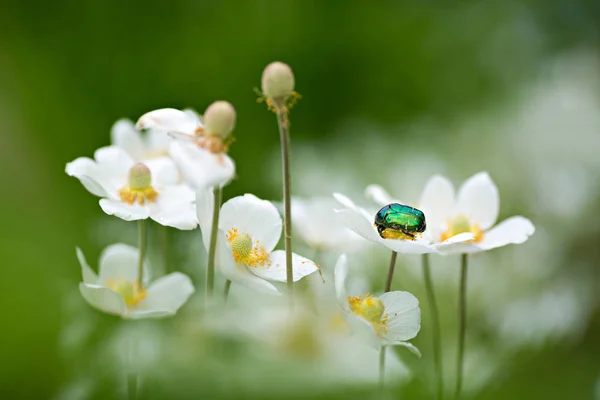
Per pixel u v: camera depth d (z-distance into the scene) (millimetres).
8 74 1092
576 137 1188
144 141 836
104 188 666
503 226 705
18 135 998
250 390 535
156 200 663
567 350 673
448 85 1396
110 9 1221
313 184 948
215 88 1241
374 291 757
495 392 613
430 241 679
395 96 1335
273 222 639
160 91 1228
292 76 607
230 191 945
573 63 1499
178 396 541
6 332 562
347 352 543
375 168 995
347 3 1345
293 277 623
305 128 1243
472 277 806
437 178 721
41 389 563
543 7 1599
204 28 1280
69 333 599
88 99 1150
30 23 1172
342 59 1316
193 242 734
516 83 1440
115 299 611
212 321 541
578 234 1012
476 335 745
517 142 1177
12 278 573
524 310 773
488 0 1535
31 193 848
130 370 581
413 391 600
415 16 1439
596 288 857
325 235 745
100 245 746
